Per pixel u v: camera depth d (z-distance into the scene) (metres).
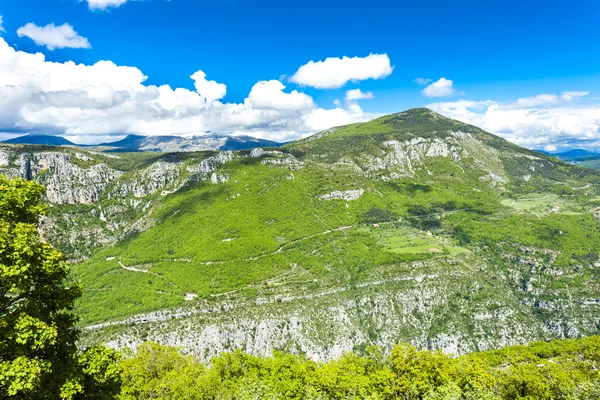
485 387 53.91
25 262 25.23
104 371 29.88
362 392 55.97
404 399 55.34
